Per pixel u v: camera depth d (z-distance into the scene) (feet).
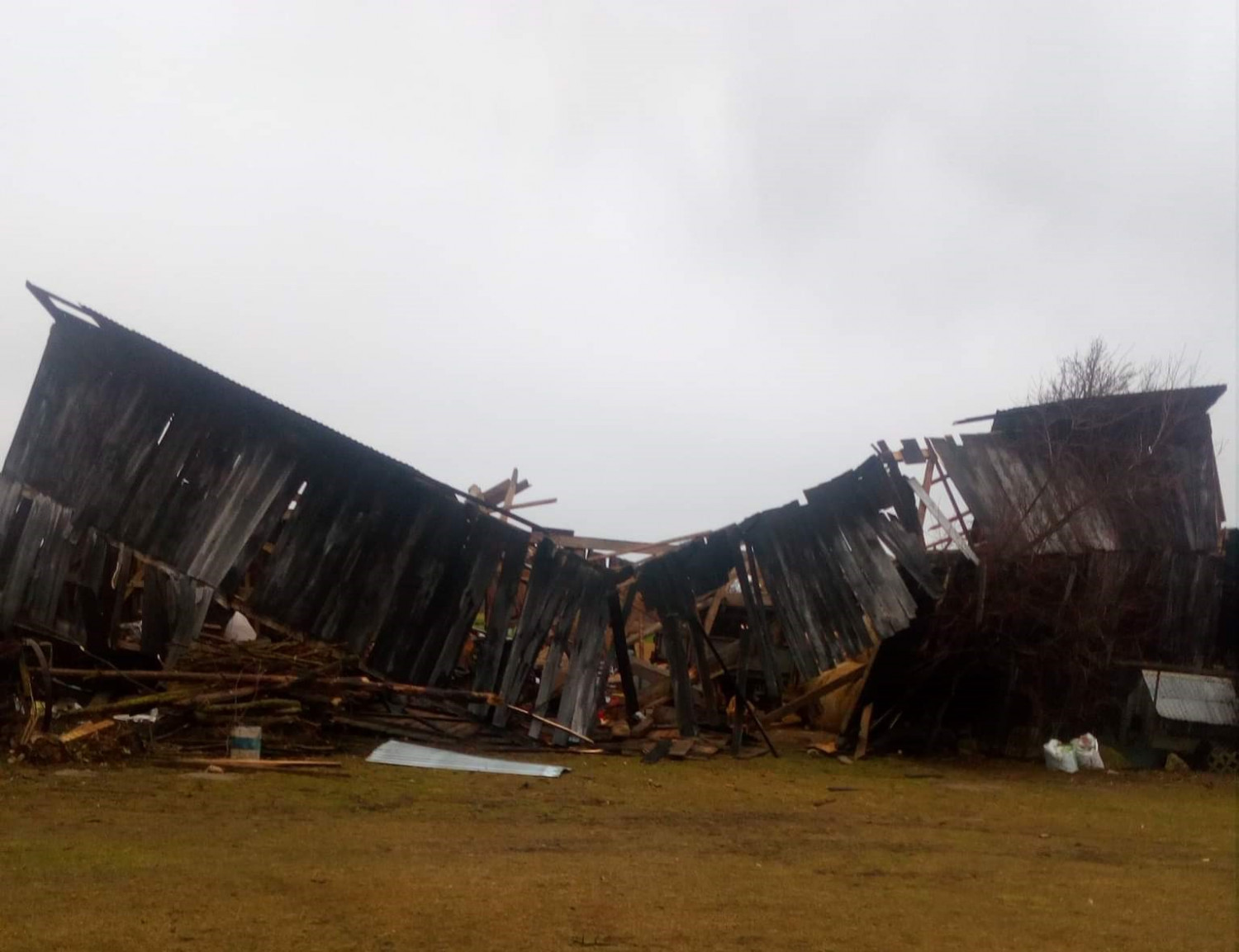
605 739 57.98
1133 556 64.39
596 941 20.36
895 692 64.54
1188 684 63.26
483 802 38.65
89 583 53.21
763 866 29.48
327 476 55.31
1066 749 59.11
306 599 53.98
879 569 58.95
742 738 61.57
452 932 20.44
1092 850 35.37
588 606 58.75
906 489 59.98
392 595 55.36
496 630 56.95
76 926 19.44
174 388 54.95
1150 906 26.50
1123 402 67.36
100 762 40.57
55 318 54.85
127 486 54.03
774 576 60.39
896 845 34.22
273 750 45.88
